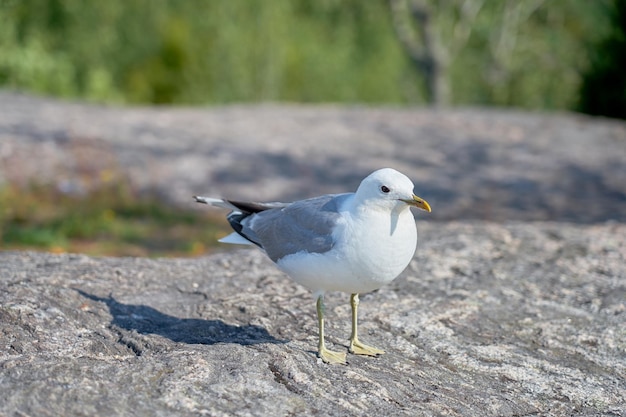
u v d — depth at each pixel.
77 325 5.34
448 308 6.14
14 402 4.08
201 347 4.95
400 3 25.50
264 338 5.39
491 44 27.20
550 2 26.38
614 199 12.47
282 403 4.36
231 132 15.15
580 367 5.39
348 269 4.79
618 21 17.78
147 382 4.38
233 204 5.47
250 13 22.48
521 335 5.80
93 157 13.05
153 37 22.67
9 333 5.05
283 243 5.04
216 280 6.45
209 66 22.06
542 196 12.62
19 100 16.08
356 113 17.09
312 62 23.62
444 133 15.70
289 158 13.88
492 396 4.87
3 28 20.02
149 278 6.32
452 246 7.54
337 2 27.31
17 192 11.63
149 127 15.00
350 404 4.48
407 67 28.38
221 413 4.17
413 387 4.85
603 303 6.37
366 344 5.44
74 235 10.52
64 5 23.05
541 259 7.30
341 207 4.91
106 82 21.30
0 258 6.45
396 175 4.72
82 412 4.05
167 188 12.43
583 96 18.62
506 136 15.59
